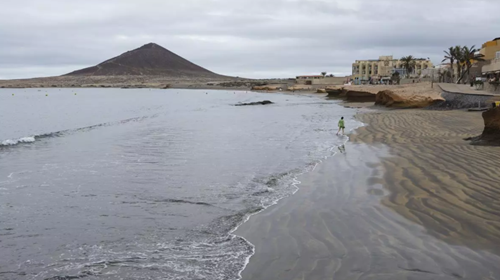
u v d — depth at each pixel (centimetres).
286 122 3594
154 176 1493
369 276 646
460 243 763
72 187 1351
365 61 16850
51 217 1045
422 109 4341
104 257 796
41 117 5231
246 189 1271
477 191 1088
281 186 1285
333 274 661
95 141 2538
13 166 1730
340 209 1006
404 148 1833
